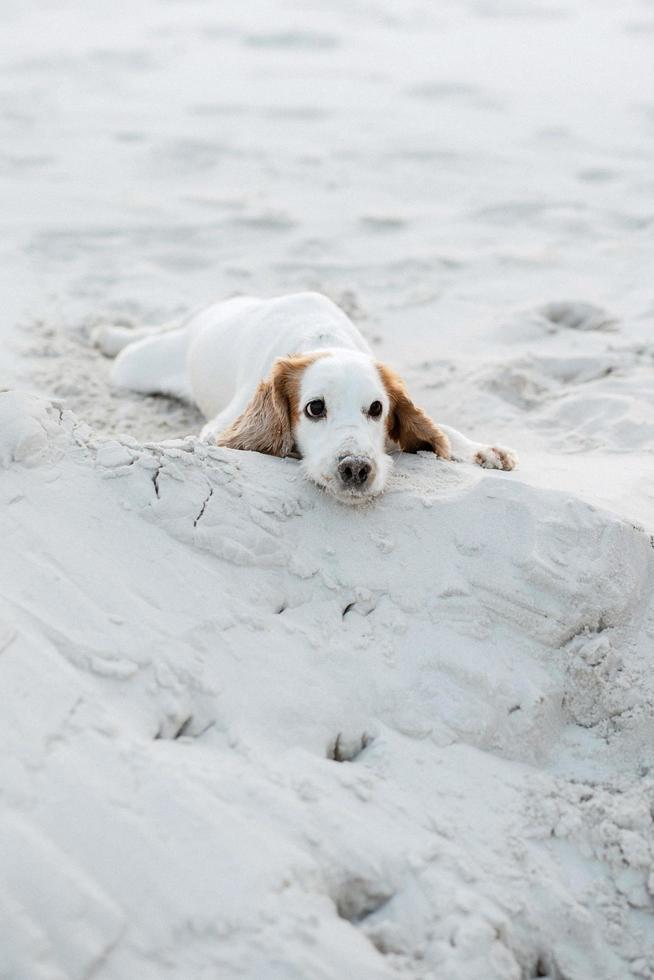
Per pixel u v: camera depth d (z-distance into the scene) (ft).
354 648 5.25
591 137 12.36
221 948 4.39
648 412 6.86
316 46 17.46
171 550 5.31
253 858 4.54
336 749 5.05
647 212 9.87
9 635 4.84
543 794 5.06
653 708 5.31
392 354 7.72
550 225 9.61
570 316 8.13
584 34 18.29
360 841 4.71
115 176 10.88
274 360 6.28
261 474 5.73
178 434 7.05
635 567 5.59
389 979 4.44
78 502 5.33
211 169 11.21
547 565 5.45
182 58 16.38
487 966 4.58
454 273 8.79
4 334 7.79
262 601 5.29
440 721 5.15
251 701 5.00
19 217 9.56
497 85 14.87
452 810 4.94
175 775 4.66
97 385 7.48
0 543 5.13
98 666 4.88
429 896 4.68
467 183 10.82
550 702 5.29
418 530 5.57
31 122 12.66
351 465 5.57
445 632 5.34
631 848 4.95
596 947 4.79
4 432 5.41
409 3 21.16
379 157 11.68
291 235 9.42
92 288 8.46
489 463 6.21
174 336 7.52
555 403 7.07
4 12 19.72
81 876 4.42
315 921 4.48
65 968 4.28
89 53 16.49
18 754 4.58
